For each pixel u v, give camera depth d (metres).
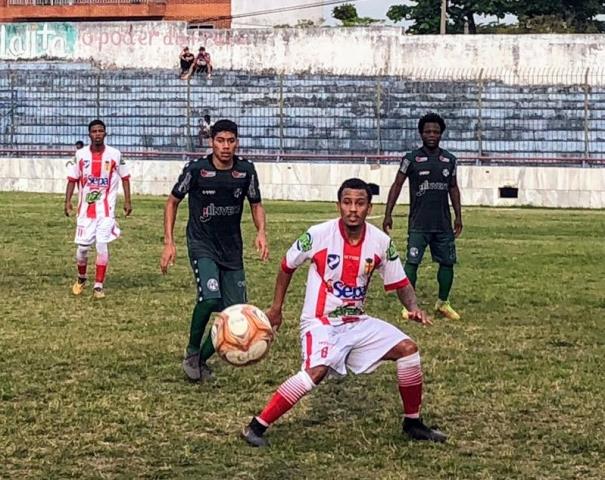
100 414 7.21
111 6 54.00
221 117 41.91
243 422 7.07
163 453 6.36
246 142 40.97
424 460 6.29
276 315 6.95
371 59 45.34
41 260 16.56
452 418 7.25
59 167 37.72
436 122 11.44
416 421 6.77
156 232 21.56
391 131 40.28
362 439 6.71
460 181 35.38
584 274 15.70
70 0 54.00
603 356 9.34
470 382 8.26
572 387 8.13
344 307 6.61
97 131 12.56
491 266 16.67
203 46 46.47
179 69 45.69
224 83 43.03
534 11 62.75
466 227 24.84
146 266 15.96
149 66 47.03
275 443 6.58
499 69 44.00
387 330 6.67
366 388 8.05
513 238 22.11
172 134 41.28
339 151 39.88
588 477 6.01
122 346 9.55
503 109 40.41
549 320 11.35
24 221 23.73
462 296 13.18
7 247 18.42
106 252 12.65
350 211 6.48
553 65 43.69
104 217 12.73
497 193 35.16
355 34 45.47
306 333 6.61
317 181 36.44
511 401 7.69
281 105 38.78
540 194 34.91
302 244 6.60
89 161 12.66
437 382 8.27
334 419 7.20
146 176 37.34
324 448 6.51
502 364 8.97
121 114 42.16
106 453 6.35
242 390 7.98
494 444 6.66
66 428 6.88
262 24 54.56
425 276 15.22
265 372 8.56
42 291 13.20
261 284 14.00
